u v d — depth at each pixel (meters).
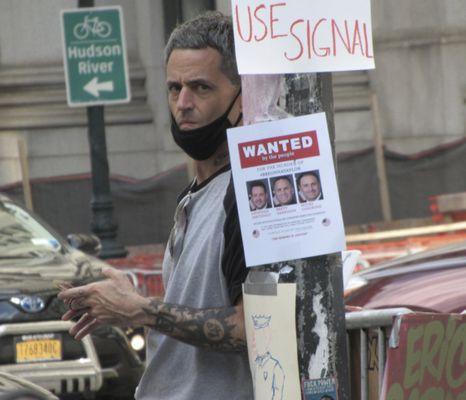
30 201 62.69
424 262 20.22
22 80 66.50
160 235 62.00
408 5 68.38
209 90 13.01
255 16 12.37
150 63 67.19
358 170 64.50
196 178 13.62
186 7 66.75
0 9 67.12
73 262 30.53
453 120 67.94
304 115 12.39
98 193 48.78
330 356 12.40
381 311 12.40
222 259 12.73
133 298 12.70
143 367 28.27
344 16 12.51
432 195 65.75
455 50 68.12
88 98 45.75
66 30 45.50
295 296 12.37
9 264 29.75
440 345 12.20
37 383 27.06
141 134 67.19
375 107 65.06
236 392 12.90
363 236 46.97
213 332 12.57
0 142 65.75
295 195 12.36
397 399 11.99
